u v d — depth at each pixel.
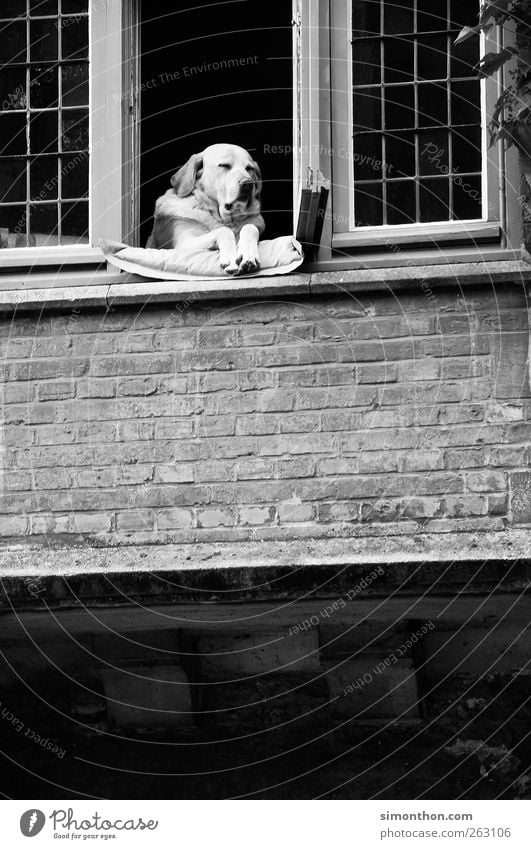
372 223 8.93
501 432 8.43
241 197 9.20
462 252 8.73
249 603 8.20
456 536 8.34
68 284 8.97
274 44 11.98
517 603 8.29
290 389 8.60
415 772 9.06
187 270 8.81
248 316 8.71
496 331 8.55
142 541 8.53
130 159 9.28
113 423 8.70
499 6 8.55
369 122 9.05
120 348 8.76
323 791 9.09
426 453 8.45
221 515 8.51
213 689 9.29
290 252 8.73
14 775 9.33
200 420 8.62
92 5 9.38
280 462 8.53
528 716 9.11
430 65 9.07
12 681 9.41
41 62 9.38
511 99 8.59
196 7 11.53
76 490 8.65
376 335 8.60
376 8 9.15
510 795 8.98
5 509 8.66
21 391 8.79
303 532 8.43
